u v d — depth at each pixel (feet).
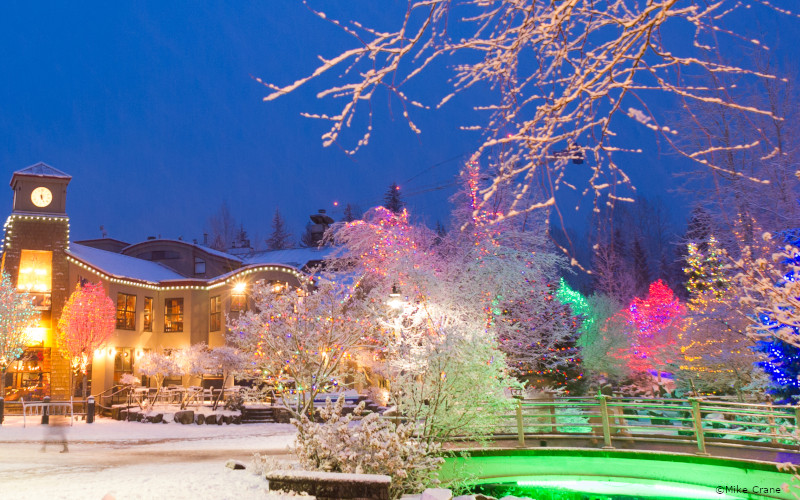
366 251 86.22
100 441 69.05
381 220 88.79
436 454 49.06
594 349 108.37
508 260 75.00
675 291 138.92
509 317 78.95
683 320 76.13
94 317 106.22
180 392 108.78
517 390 63.57
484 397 49.26
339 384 60.90
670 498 47.55
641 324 109.29
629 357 107.14
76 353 104.73
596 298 120.67
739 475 43.45
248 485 36.91
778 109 42.22
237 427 86.63
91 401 90.94
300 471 35.83
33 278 116.57
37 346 113.39
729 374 73.00
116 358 118.93
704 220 55.11
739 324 60.64
